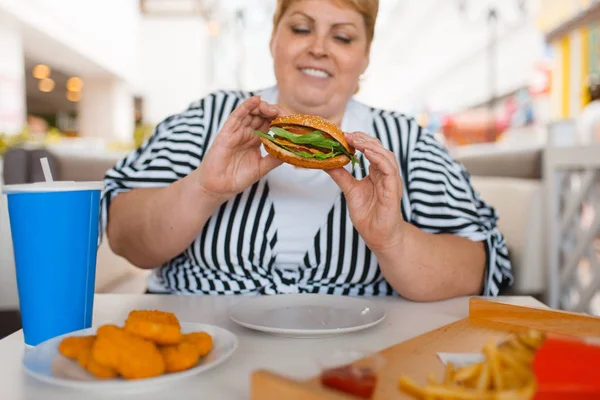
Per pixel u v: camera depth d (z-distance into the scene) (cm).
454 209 153
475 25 823
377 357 70
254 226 148
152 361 71
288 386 58
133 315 83
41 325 88
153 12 1561
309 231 149
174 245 138
